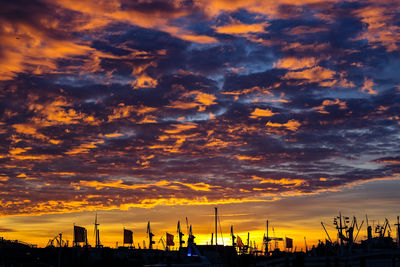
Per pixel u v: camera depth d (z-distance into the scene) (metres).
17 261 196.12
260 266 197.38
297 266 175.62
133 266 197.12
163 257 195.88
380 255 171.25
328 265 171.00
